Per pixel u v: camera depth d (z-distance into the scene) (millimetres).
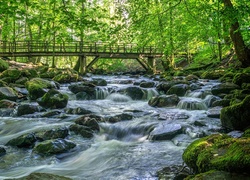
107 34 7770
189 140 6203
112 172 4824
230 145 3697
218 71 16766
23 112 9086
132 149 5961
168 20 16359
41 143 5938
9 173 4926
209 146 3959
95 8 6668
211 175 3168
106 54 25438
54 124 7844
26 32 31578
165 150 5770
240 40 14961
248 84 10281
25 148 6164
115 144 6387
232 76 14102
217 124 7262
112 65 35094
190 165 4016
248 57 15234
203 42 20250
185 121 7781
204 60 24359
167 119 8062
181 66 30984
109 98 12469
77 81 16312
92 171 4938
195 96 11273
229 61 19250
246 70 13984
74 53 24641
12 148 6160
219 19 9492
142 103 11391
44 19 6484
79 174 4824
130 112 9281
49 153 5730
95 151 5922
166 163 5062
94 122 7379
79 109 9164
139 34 9750
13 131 7566
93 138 6832
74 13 6035
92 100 12250
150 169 4844
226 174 3156
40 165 5277
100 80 14883
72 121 8180
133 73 27344
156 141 6441
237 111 6492
